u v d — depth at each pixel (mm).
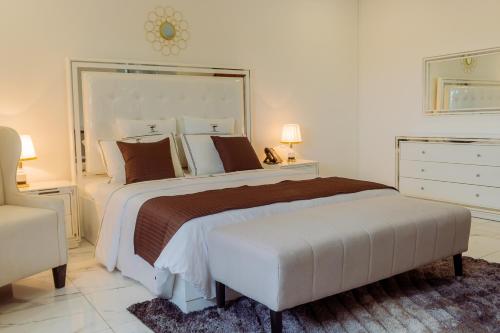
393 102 5430
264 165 4719
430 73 4965
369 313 2307
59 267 2777
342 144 5781
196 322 2242
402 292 2574
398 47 5305
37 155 3783
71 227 3578
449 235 2666
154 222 2568
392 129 5477
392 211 2576
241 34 4809
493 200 4191
